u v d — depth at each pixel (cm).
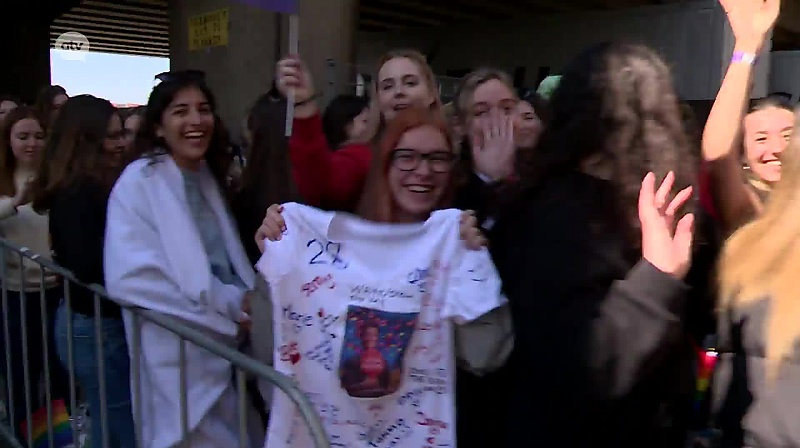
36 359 344
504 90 245
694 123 174
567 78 161
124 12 1393
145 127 232
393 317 186
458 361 189
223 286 222
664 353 138
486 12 1062
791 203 147
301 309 190
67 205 238
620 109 150
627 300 136
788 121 236
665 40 806
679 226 141
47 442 319
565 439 152
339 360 187
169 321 199
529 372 160
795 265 143
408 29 1252
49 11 1441
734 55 171
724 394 155
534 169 161
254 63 701
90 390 255
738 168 174
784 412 141
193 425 212
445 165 204
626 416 148
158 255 214
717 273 159
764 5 167
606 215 146
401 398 188
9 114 346
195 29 746
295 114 220
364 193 207
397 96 266
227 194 251
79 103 256
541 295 146
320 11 702
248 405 232
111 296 214
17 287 337
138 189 218
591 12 975
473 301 178
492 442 185
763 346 145
